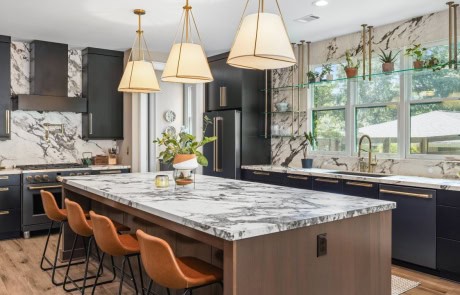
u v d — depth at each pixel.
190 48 3.11
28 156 5.68
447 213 3.52
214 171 6.01
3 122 5.17
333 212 2.13
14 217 4.98
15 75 5.54
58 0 3.88
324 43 5.43
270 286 1.86
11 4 3.99
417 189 3.72
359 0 3.87
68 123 6.02
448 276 3.60
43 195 3.56
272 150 6.11
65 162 6.00
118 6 4.05
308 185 4.78
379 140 4.88
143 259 2.01
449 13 3.98
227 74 5.98
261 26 2.29
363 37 4.75
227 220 1.94
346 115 5.23
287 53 2.32
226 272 1.78
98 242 2.56
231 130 5.72
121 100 6.15
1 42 5.14
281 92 5.96
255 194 2.81
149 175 4.18
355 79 4.87
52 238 5.06
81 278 3.62
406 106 4.56
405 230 3.83
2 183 4.89
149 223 3.20
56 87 5.57
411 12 4.25
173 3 3.96
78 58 6.05
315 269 2.06
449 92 4.19
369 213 2.33
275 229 1.84
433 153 4.34
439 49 4.30
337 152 5.34
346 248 2.22
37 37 5.29
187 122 7.21
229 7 4.07
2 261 4.09
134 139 5.89
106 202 3.03
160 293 3.07
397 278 3.62
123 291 3.34
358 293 2.28
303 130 5.68
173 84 7.16
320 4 3.98
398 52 4.62
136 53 5.93
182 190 3.03
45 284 3.46
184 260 2.35
